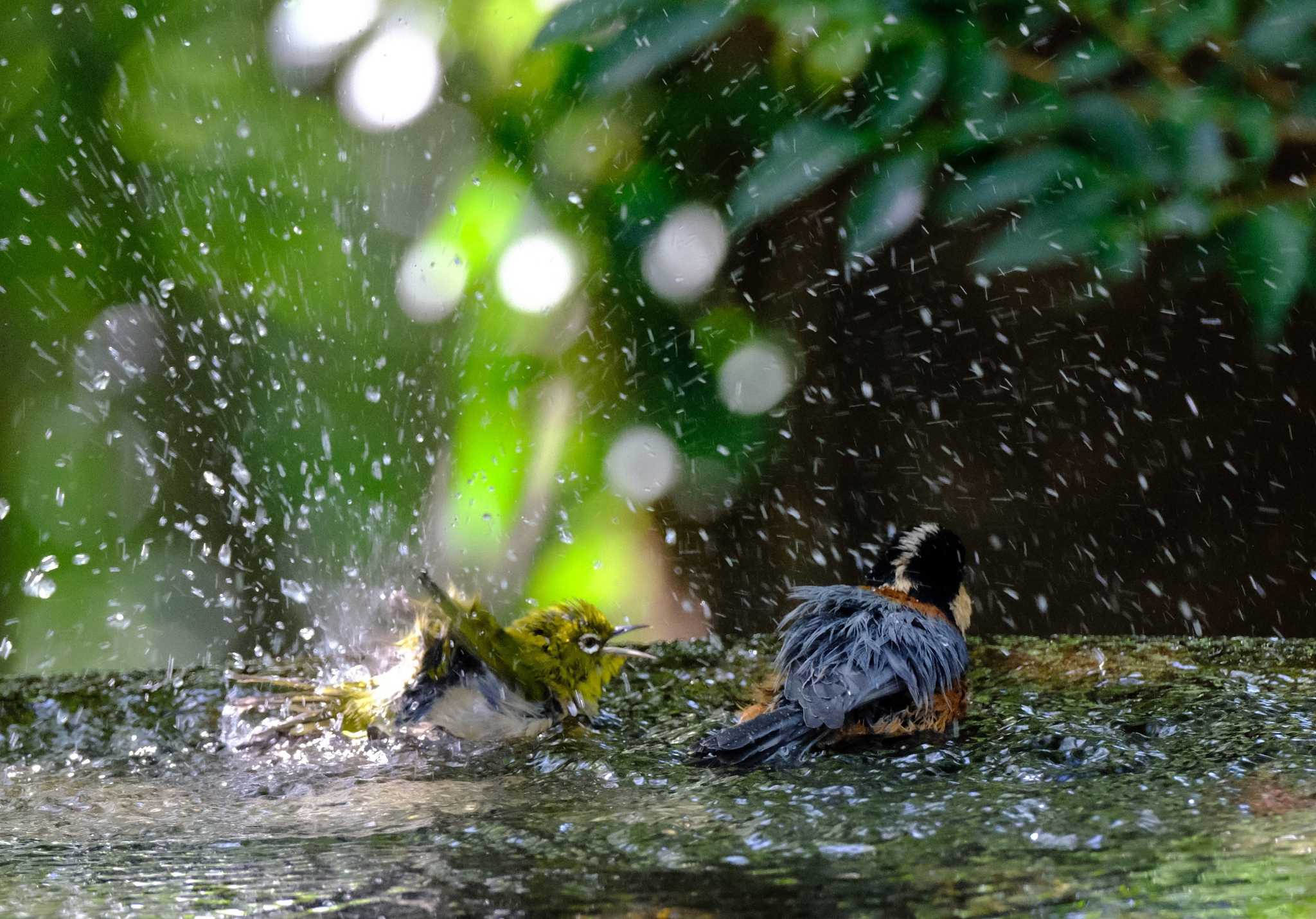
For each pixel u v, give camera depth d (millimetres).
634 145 12320
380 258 14523
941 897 4512
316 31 12797
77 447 15703
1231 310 13453
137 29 14062
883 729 7652
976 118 9180
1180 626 13555
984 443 13781
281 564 15109
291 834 5906
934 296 13758
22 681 9023
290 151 14359
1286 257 9188
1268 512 13406
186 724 8141
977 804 5824
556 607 8688
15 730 8031
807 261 13555
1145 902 4340
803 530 13695
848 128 9414
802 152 9367
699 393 13031
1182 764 6406
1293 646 9234
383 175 14336
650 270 12633
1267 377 13406
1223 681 8195
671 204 12195
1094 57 9148
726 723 8164
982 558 13852
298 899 4824
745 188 9477
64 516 15758
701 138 12367
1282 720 7180
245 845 5738
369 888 4930
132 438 15469
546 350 12945
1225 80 9227
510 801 6387
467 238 12297
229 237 14477
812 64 10797
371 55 12703
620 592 13594
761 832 5473
